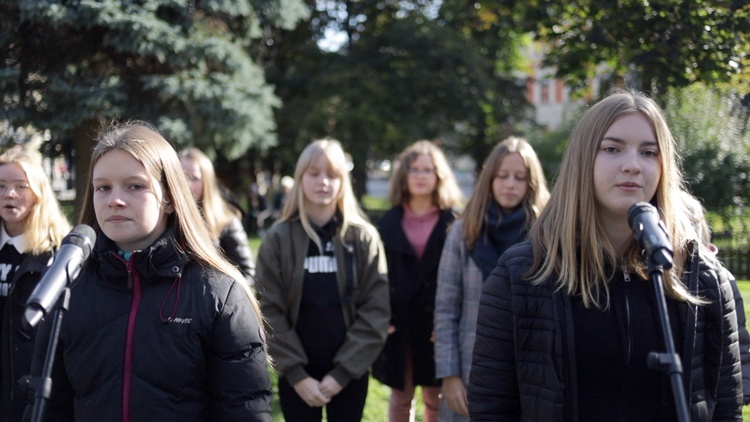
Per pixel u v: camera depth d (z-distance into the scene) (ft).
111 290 6.84
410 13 67.97
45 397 5.48
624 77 15.24
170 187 7.04
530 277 6.47
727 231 17.98
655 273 5.34
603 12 13.46
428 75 63.26
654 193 6.44
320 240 11.37
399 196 13.19
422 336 12.41
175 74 33.19
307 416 11.26
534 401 6.29
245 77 36.27
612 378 6.17
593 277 6.29
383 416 15.40
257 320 7.08
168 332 6.65
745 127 14.14
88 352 6.65
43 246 10.20
